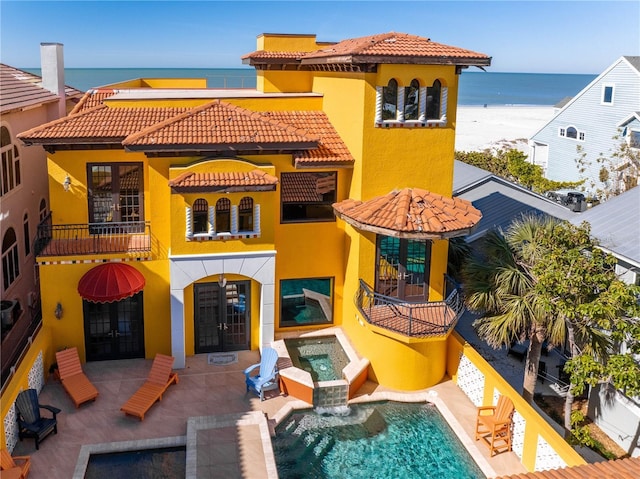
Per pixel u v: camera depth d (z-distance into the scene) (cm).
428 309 2264
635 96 5094
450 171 2280
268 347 2230
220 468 1692
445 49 2189
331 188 2377
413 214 2056
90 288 2083
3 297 2295
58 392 2062
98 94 2700
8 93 2489
